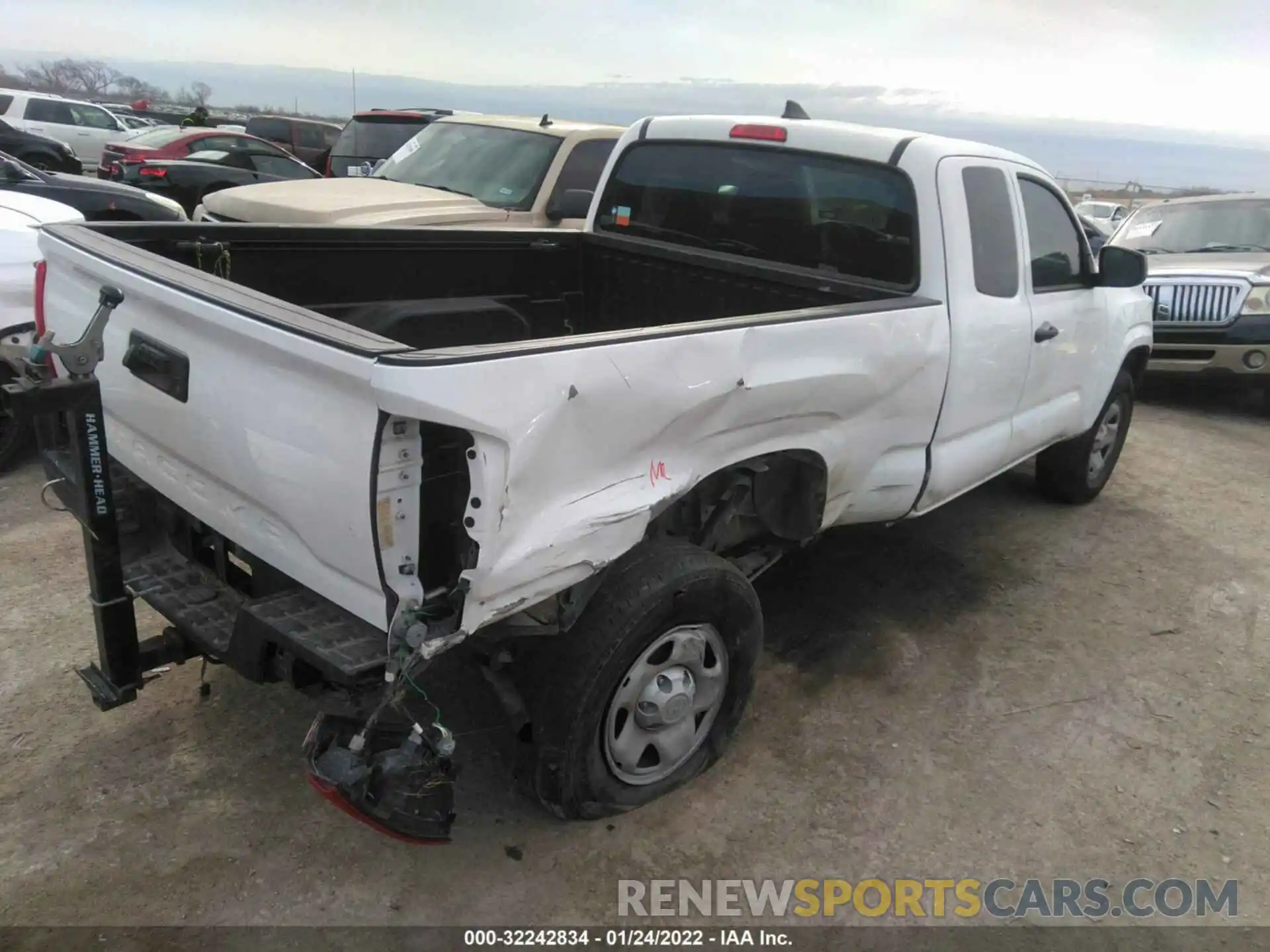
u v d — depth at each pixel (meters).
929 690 3.96
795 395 3.08
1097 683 4.09
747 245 4.36
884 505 3.89
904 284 3.84
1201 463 7.24
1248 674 4.24
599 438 2.49
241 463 2.53
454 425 2.14
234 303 2.41
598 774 2.93
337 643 2.35
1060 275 4.76
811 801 3.26
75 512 2.62
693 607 2.93
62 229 3.24
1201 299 8.38
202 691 3.54
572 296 4.95
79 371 2.43
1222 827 3.26
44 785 3.06
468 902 2.75
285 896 2.72
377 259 4.18
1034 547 5.45
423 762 2.40
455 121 8.59
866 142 3.92
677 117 4.62
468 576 2.28
